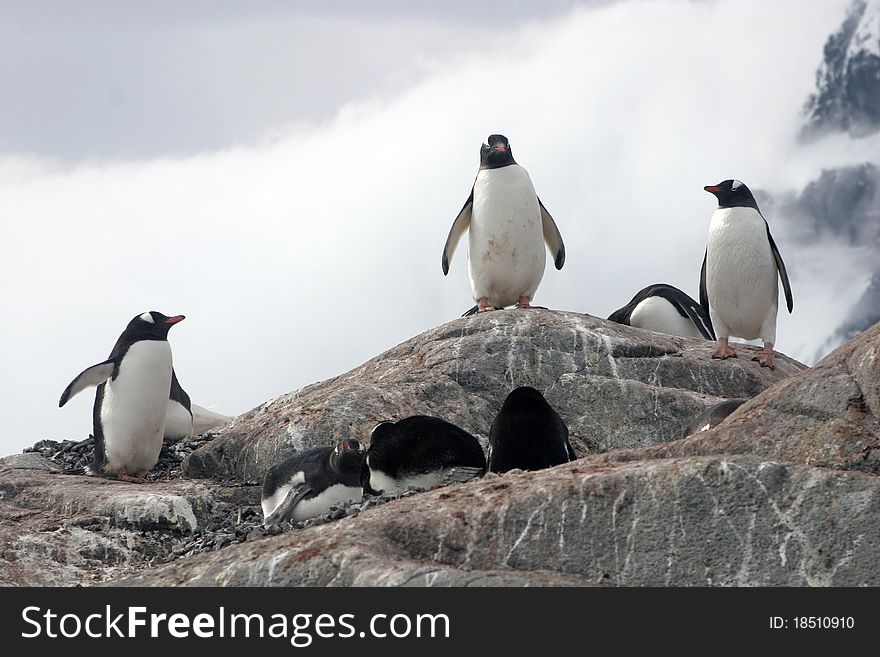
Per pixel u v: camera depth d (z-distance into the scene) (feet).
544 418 85.40
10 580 91.50
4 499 110.32
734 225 127.65
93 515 102.89
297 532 68.13
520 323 132.16
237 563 64.44
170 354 123.75
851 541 58.44
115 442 121.39
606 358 129.29
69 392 121.39
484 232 139.13
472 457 90.84
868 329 73.00
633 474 63.31
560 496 63.62
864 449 64.90
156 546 99.91
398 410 119.55
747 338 134.51
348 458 91.66
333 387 129.49
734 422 70.08
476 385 126.82
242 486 113.60
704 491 61.36
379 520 66.08
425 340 135.33
